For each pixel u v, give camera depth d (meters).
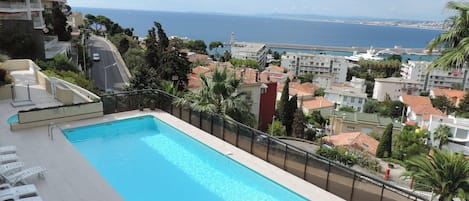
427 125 48.88
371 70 122.00
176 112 14.18
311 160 9.04
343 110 59.50
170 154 11.31
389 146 29.08
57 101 13.95
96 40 66.25
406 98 69.19
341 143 30.62
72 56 35.75
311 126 44.41
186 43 106.38
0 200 6.46
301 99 51.72
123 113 14.13
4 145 9.91
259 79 27.86
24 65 19.81
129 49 45.38
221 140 11.96
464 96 62.84
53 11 36.62
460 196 7.66
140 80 24.45
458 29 6.37
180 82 32.59
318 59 121.19
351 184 8.16
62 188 7.82
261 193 9.09
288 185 8.97
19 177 7.46
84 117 12.94
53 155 9.51
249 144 10.96
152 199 8.54
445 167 7.98
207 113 12.52
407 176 9.00
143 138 12.57
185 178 9.73
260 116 28.09
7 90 13.98
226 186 9.38
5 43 23.36
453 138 41.84
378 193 7.66
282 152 9.86
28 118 11.41
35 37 24.78
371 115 50.59
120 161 10.59
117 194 7.74
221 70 13.70
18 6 26.67
